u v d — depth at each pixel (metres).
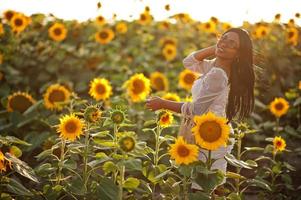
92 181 4.72
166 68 10.96
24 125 6.98
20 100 7.06
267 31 12.08
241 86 4.63
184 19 14.06
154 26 14.23
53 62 10.52
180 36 13.56
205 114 4.39
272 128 8.15
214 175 4.08
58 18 13.14
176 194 4.46
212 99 4.56
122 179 4.42
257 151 7.47
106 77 10.13
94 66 10.81
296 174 6.74
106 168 4.53
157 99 4.71
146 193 4.93
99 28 12.98
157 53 12.05
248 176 6.66
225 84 4.55
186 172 4.07
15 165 4.20
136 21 13.82
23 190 4.21
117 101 6.92
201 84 4.66
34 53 11.18
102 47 11.77
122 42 13.20
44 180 4.88
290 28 12.56
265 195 5.89
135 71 10.83
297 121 8.88
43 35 12.55
